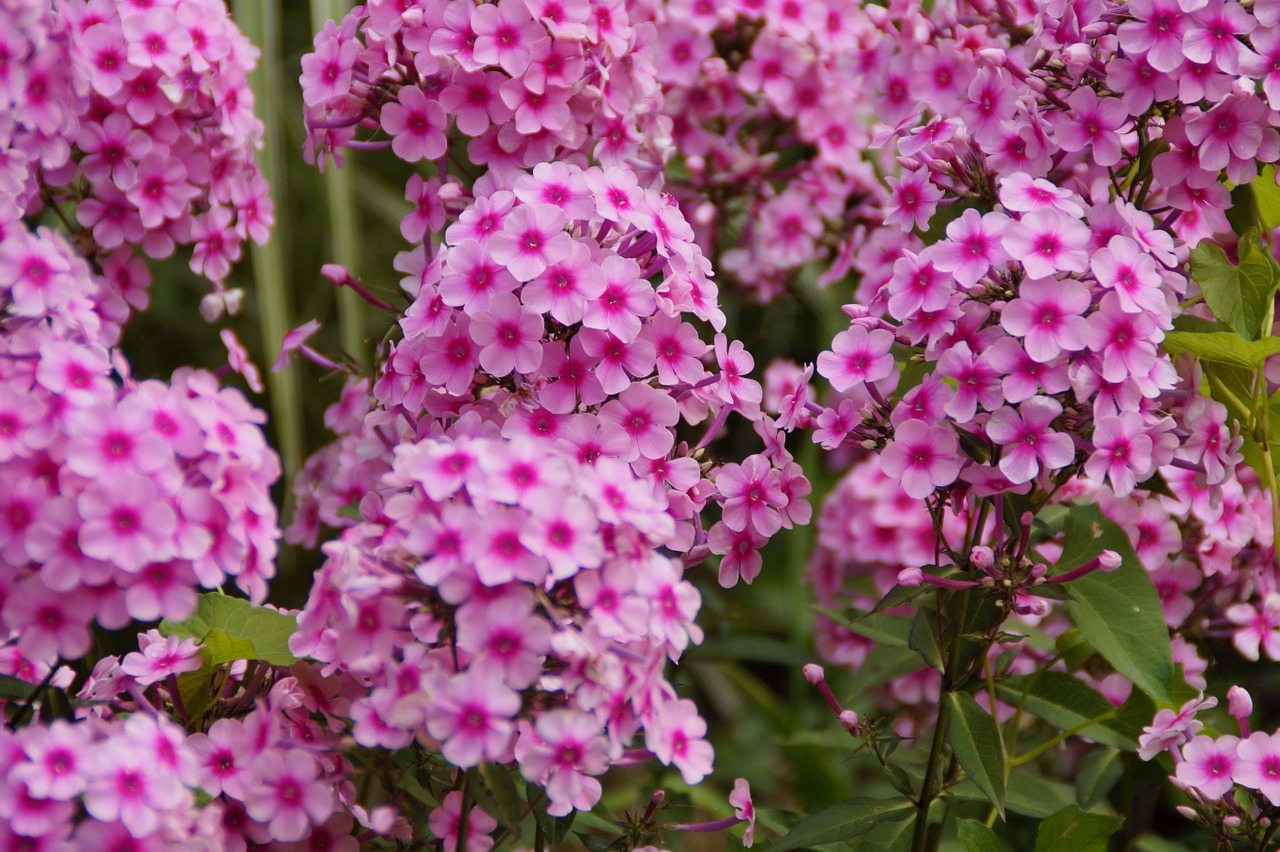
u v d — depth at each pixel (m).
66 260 1.14
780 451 1.20
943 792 1.22
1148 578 1.19
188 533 1.08
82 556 1.07
